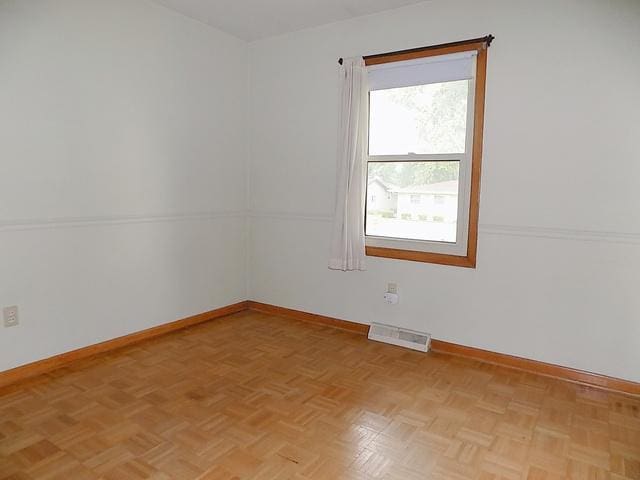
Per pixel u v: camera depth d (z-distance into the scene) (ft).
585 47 8.11
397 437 6.57
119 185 9.70
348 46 10.91
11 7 7.68
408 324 10.60
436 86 9.87
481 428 6.88
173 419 6.93
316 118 11.64
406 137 10.39
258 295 13.28
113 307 9.80
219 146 12.13
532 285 8.98
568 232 8.54
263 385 8.23
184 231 11.35
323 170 11.66
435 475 5.71
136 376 8.48
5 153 7.78
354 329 11.44
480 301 9.59
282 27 11.48
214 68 11.75
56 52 8.38
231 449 6.17
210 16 10.81
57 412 7.07
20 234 8.11
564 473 5.81
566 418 7.23
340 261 10.88
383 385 8.34
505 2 8.78
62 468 5.67
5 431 6.49
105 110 9.30
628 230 8.00
